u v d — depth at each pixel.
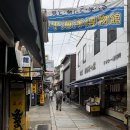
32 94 34.31
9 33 8.29
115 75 16.47
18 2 5.20
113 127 16.14
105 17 12.21
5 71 9.14
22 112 9.98
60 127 16.36
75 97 44.16
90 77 26.47
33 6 5.87
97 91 26.17
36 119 20.23
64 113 25.09
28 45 9.20
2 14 6.50
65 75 68.31
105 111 22.80
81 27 12.19
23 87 10.05
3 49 9.09
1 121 8.86
